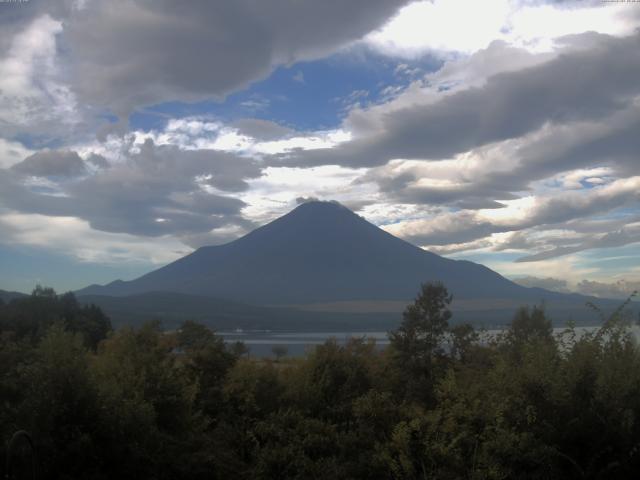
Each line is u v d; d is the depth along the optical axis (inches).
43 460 324.2
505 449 296.0
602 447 296.8
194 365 685.9
